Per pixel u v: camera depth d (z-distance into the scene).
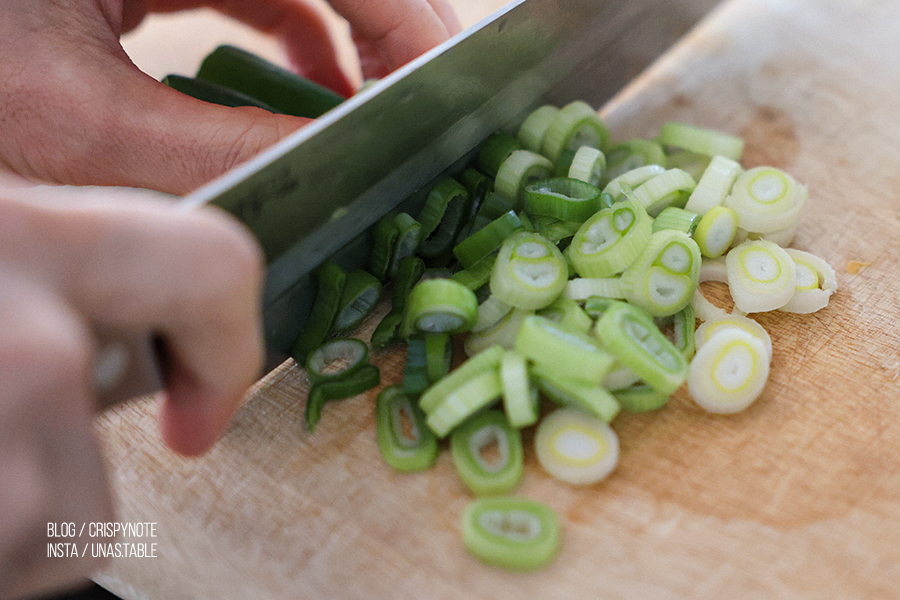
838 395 0.22
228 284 0.17
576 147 0.27
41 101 0.23
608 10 0.27
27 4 0.23
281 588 0.19
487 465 0.21
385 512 0.20
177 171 0.23
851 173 0.26
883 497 0.20
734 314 0.23
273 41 0.32
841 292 0.24
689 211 0.25
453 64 0.23
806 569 0.19
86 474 0.16
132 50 0.32
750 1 0.32
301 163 0.20
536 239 0.23
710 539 0.20
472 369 0.21
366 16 0.27
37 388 0.15
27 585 0.16
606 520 0.20
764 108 0.29
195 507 0.21
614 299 0.23
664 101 0.30
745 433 0.21
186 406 0.19
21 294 0.15
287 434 0.22
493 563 0.19
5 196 0.16
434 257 0.25
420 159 0.24
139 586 0.20
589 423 0.21
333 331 0.23
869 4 0.32
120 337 0.17
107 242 0.16
